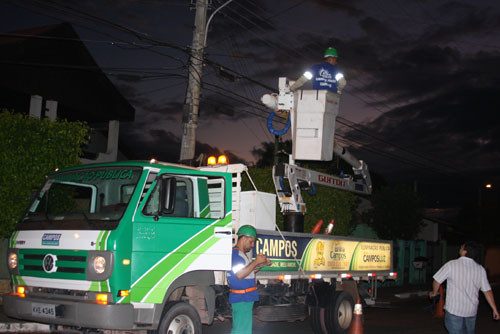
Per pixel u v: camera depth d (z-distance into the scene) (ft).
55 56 69.97
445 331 39.17
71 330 23.54
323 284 33.35
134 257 22.17
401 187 88.74
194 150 51.29
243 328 22.35
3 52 64.85
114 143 77.51
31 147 38.45
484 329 41.63
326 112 33.09
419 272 86.53
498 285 100.99
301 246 30.68
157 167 23.85
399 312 50.65
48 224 23.71
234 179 29.66
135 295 22.00
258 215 29.73
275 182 34.55
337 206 57.93
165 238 23.21
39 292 23.30
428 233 117.29
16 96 68.95
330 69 34.01
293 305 30.53
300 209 35.12
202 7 52.44
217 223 25.03
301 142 33.14
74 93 72.43
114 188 23.91
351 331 26.61
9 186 37.47
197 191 25.21
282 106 33.83
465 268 22.75
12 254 24.40
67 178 25.46
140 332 23.73
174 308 23.65
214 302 25.25
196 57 51.90
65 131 39.75
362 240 37.55
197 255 24.13
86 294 21.81
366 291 37.96
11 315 23.47
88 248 21.74
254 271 22.94
